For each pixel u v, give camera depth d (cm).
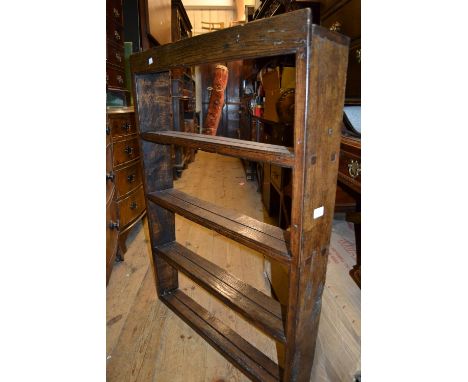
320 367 113
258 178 350
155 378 114
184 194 140
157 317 144
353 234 197
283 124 195
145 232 231
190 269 131
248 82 459
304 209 77
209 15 636
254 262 192
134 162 201
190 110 477
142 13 278
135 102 130
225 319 143
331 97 74
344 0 128
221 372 117
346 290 142
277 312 106
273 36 71
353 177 115
